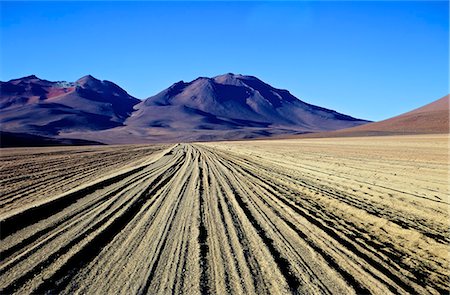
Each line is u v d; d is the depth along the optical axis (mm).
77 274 7020
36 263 7402
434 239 9477
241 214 11875
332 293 6449
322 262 7844
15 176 19609
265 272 7246
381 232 10383
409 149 39312
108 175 20656
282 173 22938
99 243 8797
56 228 9867
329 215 12070
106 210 11969
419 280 7195
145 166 27312
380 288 6723
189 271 7184
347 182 18500
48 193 14484
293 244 8969
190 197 14617
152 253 8141
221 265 7555
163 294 6258
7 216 10078
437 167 23344
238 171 24203
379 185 17312
